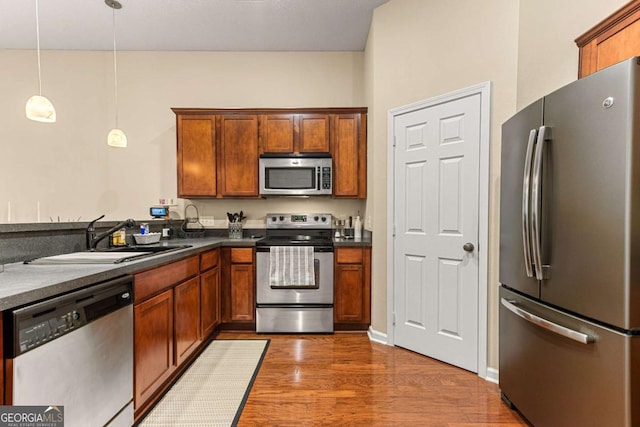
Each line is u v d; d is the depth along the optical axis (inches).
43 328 44.1
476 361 88.8
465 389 81.4
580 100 51.1
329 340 113.5
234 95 148.1
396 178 107.4
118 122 147.4
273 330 119.6
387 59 110.0
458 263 92.5
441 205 96.1
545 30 75.7
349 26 127.0
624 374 45.4
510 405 73.5
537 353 61.6
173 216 147.4
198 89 147.9
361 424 68.1
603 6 65.2
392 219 108.4
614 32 58.8
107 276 57.2
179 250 87.0
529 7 79.0
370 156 122.6
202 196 134.4
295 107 147.6
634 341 45.3
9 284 46.4
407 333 105.0
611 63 59.6
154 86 147.5
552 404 57.6
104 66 146.5
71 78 145.8
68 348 48.0
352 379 86.3
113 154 147.4
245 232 147.2
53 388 45.6
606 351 47.7
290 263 117.4
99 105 146.9
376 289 113.6
